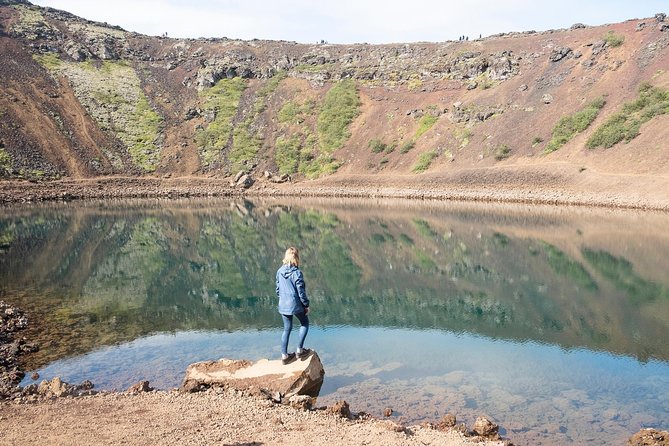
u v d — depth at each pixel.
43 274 22.06
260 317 15.44
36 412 7.82
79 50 91.44
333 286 20.39
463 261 25.42
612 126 52.69
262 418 7.75
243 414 7.91
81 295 18.31
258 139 80.44
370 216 44.56
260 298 18.12
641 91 54.66
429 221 40.44
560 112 61.09
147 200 62.50
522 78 71.12
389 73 86.19
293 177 73.56
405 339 13.20
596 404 9.11
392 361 11.41
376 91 83.81
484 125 66.81
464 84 78.56
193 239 33.19
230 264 25.25
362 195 64.56
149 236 34.25
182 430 7.03
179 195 67.56
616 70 61.31
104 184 66.94
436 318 15.38
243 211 49.88
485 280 21.19
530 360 11.52
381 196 63.12
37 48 87.56
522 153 59.28
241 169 75.31
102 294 18.53
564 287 19.42
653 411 8.81
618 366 11.09
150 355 11.86
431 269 23.69
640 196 42.88
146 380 10.14
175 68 98.62
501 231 34.34
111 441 6.47
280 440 6.79
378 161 71.06
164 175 73.56
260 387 9.27
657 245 27.05
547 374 10.62
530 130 61.53
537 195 50.62
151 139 79.25
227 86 92.38
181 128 83.25
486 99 70.81
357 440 6.95
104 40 97.88
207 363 10.05
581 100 60.53
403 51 92.31
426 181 62.56
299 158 75.94
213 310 16.30
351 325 14.57
